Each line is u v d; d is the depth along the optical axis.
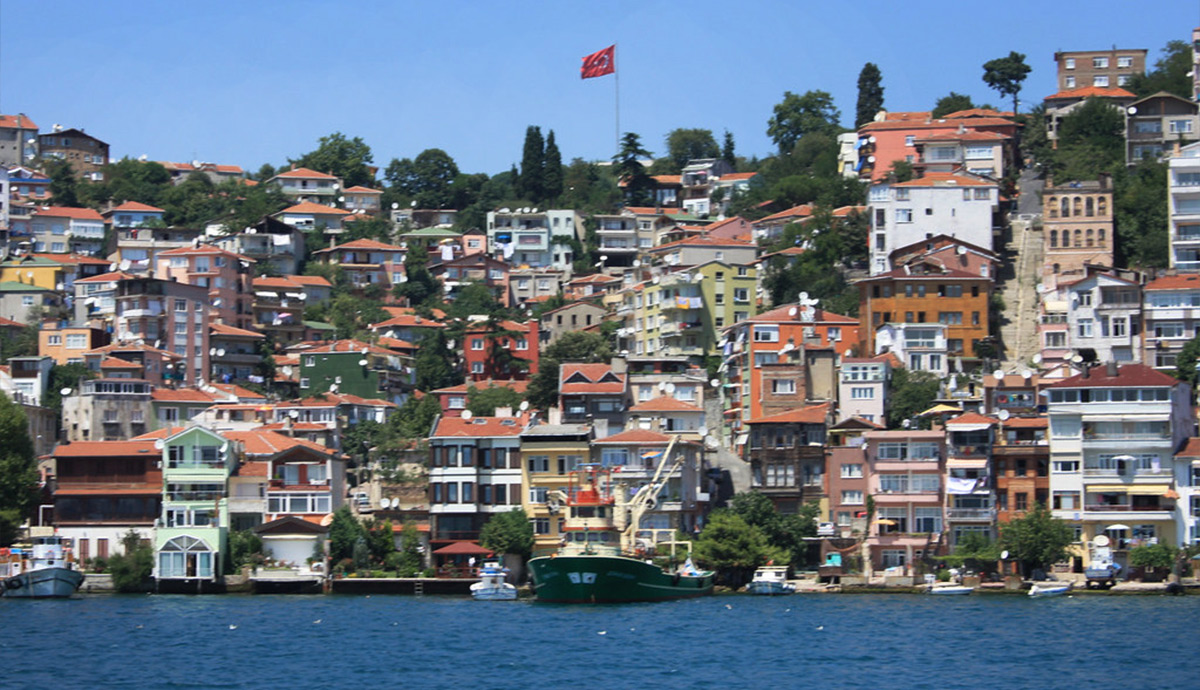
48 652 148.50
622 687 130.25
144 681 133.25
